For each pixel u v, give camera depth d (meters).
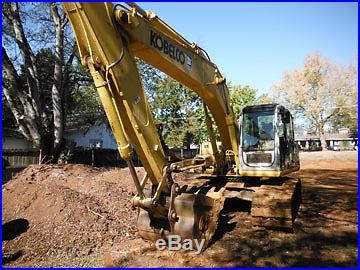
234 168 8.42
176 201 5.48
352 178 16.34
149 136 4.99
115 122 4.36
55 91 15.83
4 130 20.64
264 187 7.49
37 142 15.30
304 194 11.15
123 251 5.66
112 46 4.44
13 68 15.18
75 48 16.83
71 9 4.14
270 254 5.53
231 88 36.78
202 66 6.58
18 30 14.93
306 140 68.31
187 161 6.27
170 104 33.19
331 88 49.50
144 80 21.05
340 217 7.94
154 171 5.09
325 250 5.70
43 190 8.02
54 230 6.36
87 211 7.06
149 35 5.05
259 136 7.73
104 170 12.55
